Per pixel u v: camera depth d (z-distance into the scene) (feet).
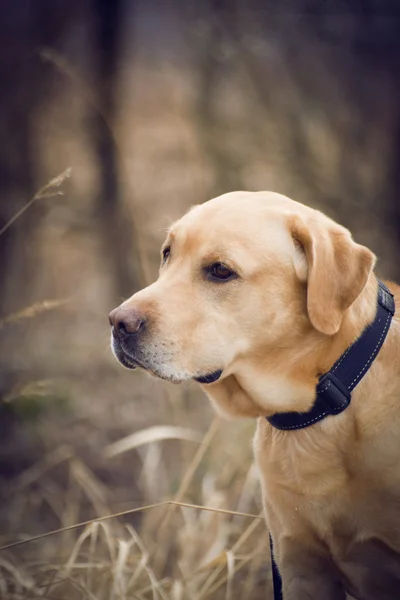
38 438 22.77
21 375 26.02
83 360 28.30
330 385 11.30
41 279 32.78
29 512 19.33
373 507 11.21
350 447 11.23
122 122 33.04
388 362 11.43
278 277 11.56
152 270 27.12
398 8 28.25
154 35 41.68
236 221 11.68
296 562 12.04
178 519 17.42
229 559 14.29
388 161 27.32
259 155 28.27
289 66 29.58
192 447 19.26
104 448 22.07
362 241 26.58
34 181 31.65
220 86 29.48
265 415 11.92
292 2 29.81
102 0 32.50
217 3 29.89
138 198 36.32
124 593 13.97
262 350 11.63
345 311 11.43
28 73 31.71
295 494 11.58
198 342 11.50
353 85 29.99
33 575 15.47
